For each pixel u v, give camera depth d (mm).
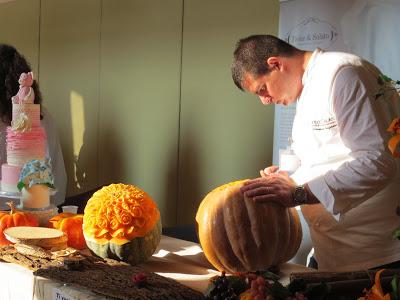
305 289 1106
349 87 1670
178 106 3686
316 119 1813
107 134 4250
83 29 4383
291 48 1869
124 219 1534
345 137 1694
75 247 1753
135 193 1604
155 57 3812
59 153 3248
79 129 4496
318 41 2826
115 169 4207
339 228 1870
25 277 1452
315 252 1980
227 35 3352
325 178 1604
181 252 1735
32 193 1882
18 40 5070
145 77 3900
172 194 3787
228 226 1451
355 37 2684
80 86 4449
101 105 4277
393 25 2541
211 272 1516
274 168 1908
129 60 4012
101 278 1379
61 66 4625
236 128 3346
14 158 2137
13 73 2760
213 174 3502
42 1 4770
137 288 1298
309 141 1869
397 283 1060
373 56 2621
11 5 5129
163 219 3861
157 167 3879
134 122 4020
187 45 3590
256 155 3250
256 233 1436
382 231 1817
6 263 1566
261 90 1906
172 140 3750
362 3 2645
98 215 1560
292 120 2961
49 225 1848
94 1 4262
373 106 1638
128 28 4000
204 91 3514
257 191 1478
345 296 1146
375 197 1814
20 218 1792
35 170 1896
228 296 1115
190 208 3676
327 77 1749
